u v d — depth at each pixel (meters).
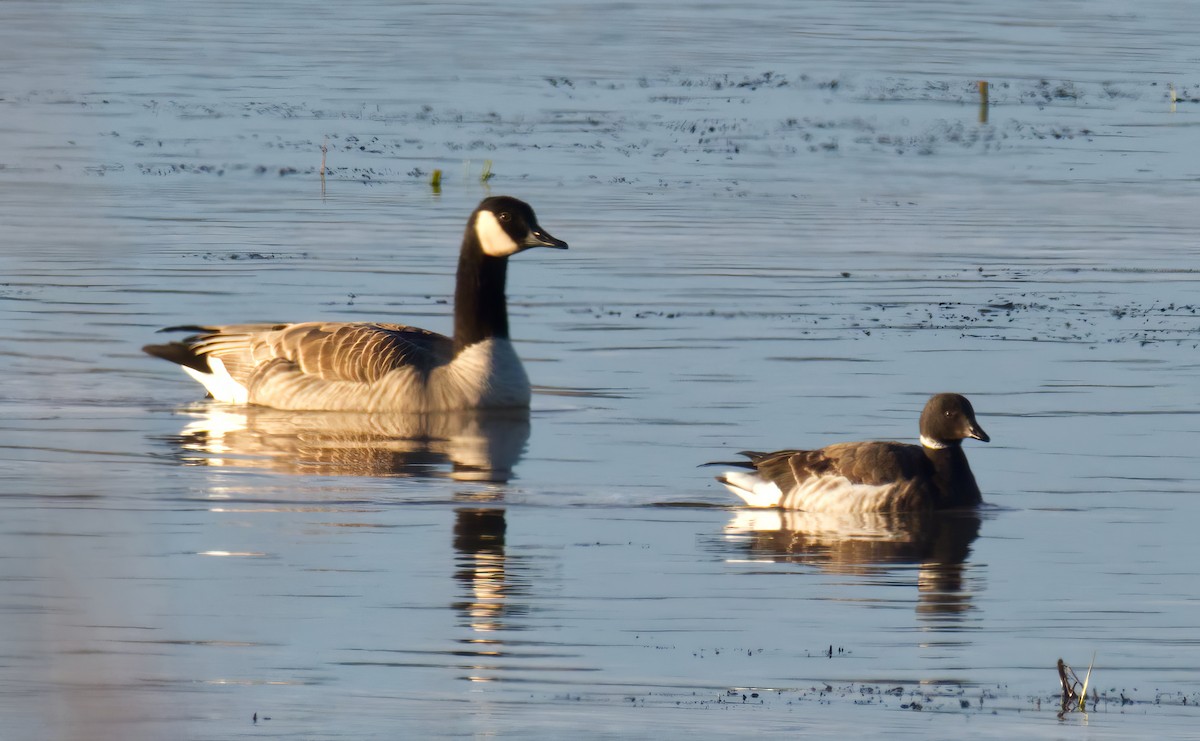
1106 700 12.17
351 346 21.73
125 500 17.20
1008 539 16.34
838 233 32.44
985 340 24.31
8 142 39.81
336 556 15.50
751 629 13.74
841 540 16.31
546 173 38.53
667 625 13.78
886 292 27.52
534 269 29.08
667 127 45.03
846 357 23.39
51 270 28.00
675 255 30.23
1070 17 67.06
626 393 21.80
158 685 12.09
